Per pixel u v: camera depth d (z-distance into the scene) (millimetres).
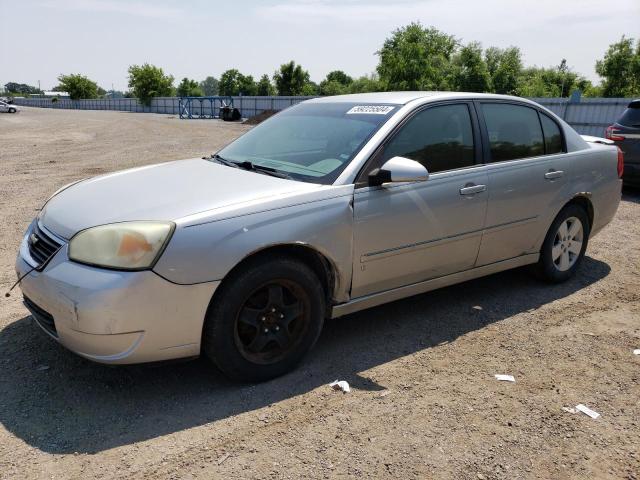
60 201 3369
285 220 3041
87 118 46625
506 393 3143
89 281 2670
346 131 3721
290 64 62719
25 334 3688
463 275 4129
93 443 2604
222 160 4020
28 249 3172
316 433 2721
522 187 4277
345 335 3865
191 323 2830
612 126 9320
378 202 3414
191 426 2756
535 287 4883
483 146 4090
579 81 68688
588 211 5055
